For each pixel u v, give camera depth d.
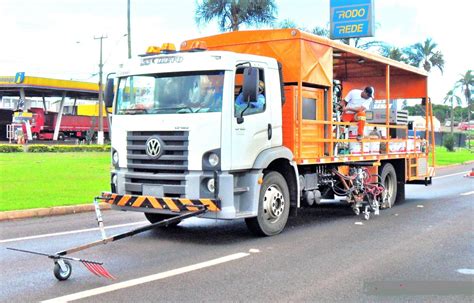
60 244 8.30
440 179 23.38
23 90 53.59
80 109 68.56
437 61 55.81
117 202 8.52
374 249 8.20
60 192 13.91
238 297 5.71
